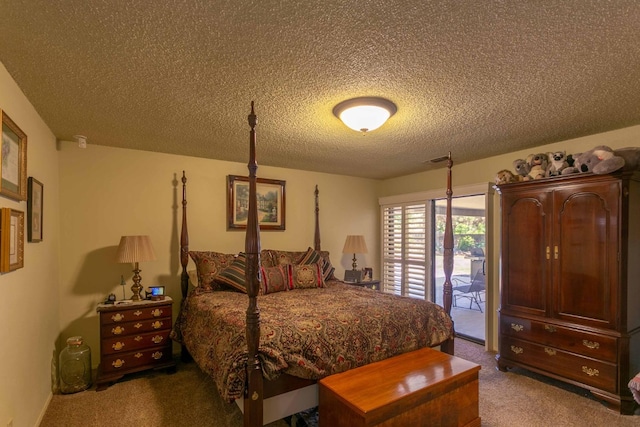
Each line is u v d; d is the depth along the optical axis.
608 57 1.71
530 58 1.73
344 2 1.29
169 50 1.64
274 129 2.87
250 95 2.17
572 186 2.81
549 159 3.05
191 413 2.45
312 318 2.34
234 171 4.16
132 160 3.54
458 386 2.13
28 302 2.16
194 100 2.25
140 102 2.28
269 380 1.96
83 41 1.56
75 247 3.22
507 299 3.25
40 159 2.52
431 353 2.50
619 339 2.49
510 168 3.71
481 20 1.41
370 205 5.45
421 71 1.86
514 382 2.98
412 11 1.35
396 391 1.91
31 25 1.43
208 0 1.28
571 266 2.79
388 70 1.85
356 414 1.76
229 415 2.42
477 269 4.58
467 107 2.38
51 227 2.86
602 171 2.53
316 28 1.47
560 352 2.82
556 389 2.83
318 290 3.52
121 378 3.04
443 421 2.04
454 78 1.95
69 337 3.15
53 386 2.80
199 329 2.78
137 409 2.51
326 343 2.20
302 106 2.35
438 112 2.48
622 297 2.50
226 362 1.98
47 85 2.01
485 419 2.37
